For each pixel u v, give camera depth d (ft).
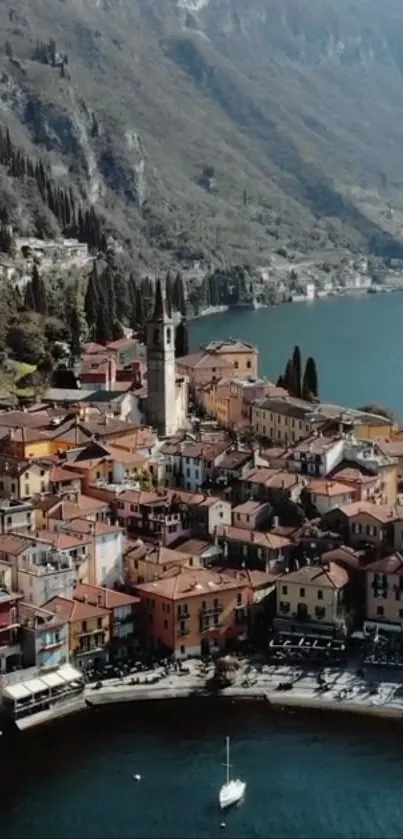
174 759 551.59
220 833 500.33
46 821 507.71
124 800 521.65
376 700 597.93
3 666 602.44
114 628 640.99
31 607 612.29
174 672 628.28
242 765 546.67
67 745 562.66
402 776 538.47
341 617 650.02
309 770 542.98
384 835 499.51
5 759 551.59
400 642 645.92
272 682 617.21
